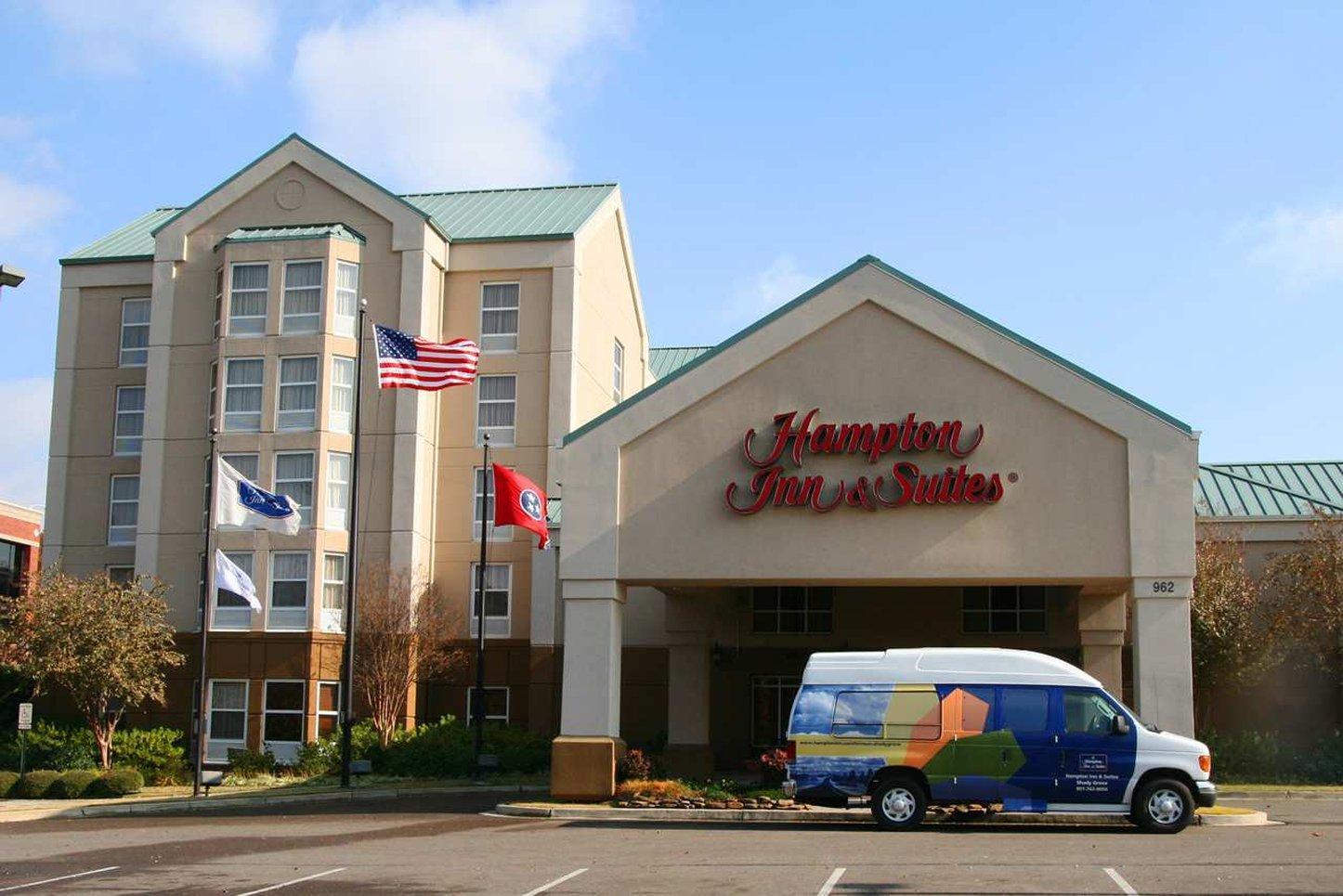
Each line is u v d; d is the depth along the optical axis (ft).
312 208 145.59
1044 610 123.65
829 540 90.07
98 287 156.04
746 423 92.22
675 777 102.27
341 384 140.87
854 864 56.49
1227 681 119.24
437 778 121.19
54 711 142.41
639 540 92.22
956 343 90.02
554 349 147.13
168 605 135.64
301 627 136.15
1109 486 87.45
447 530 145.59
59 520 152.76
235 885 53.16
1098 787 70.28
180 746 136.77
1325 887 48.73
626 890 49.83
